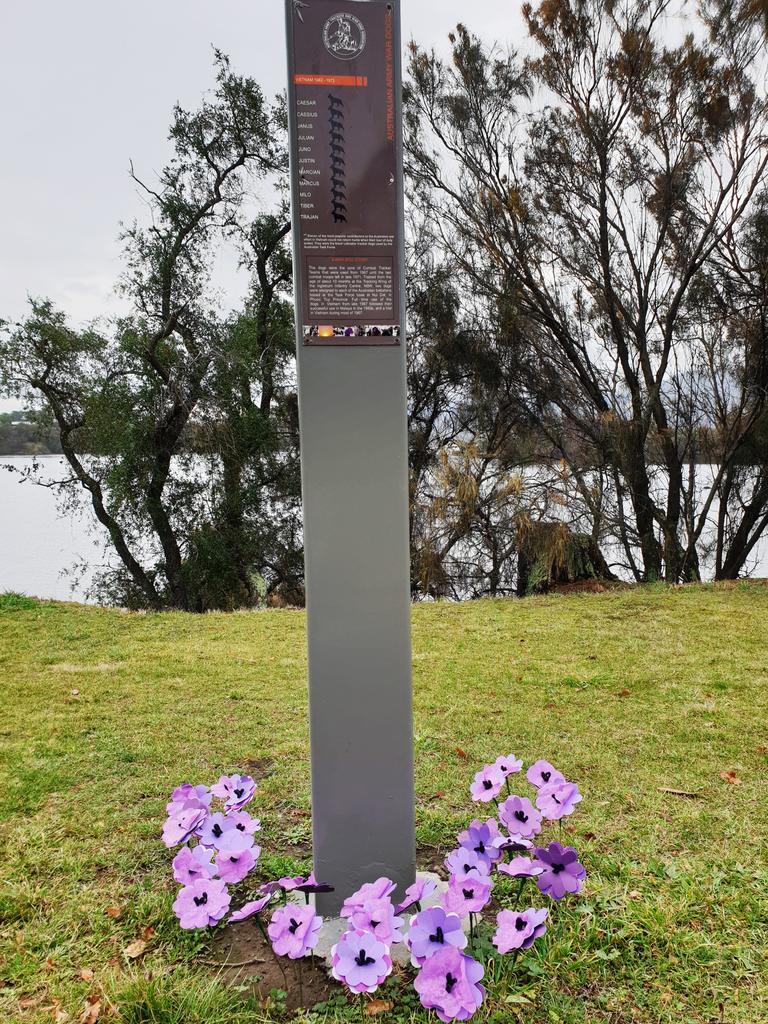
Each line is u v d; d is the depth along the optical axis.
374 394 1.86
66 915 1.93
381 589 1.88
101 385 13.82
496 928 1.82
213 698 3.98
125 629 5.94
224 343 14.19
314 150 1.80
